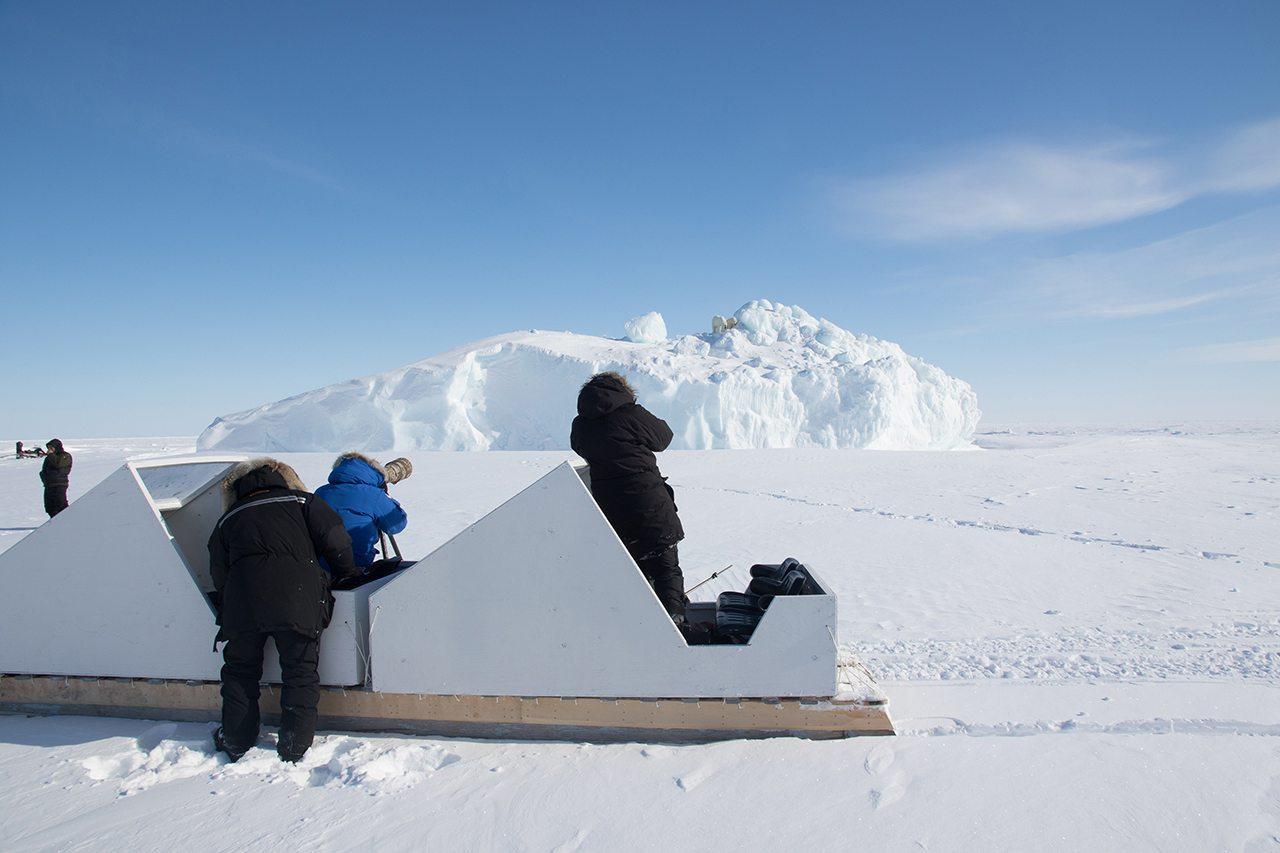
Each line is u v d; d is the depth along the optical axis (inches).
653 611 109.3
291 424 1594.5
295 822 88.8
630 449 119.4
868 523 417.4
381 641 113.6
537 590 110.2
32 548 122.6
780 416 1566.2
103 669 121.3
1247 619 200.8
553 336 1849.2
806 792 94.8
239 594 105.7
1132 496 550.6
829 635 110.0
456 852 82.3
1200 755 104.8
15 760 106.6
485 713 112.0
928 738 110.8
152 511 118.7
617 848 82.7
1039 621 201.3
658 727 110.4
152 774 101.2
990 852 81.5
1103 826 86.6
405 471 152.2
